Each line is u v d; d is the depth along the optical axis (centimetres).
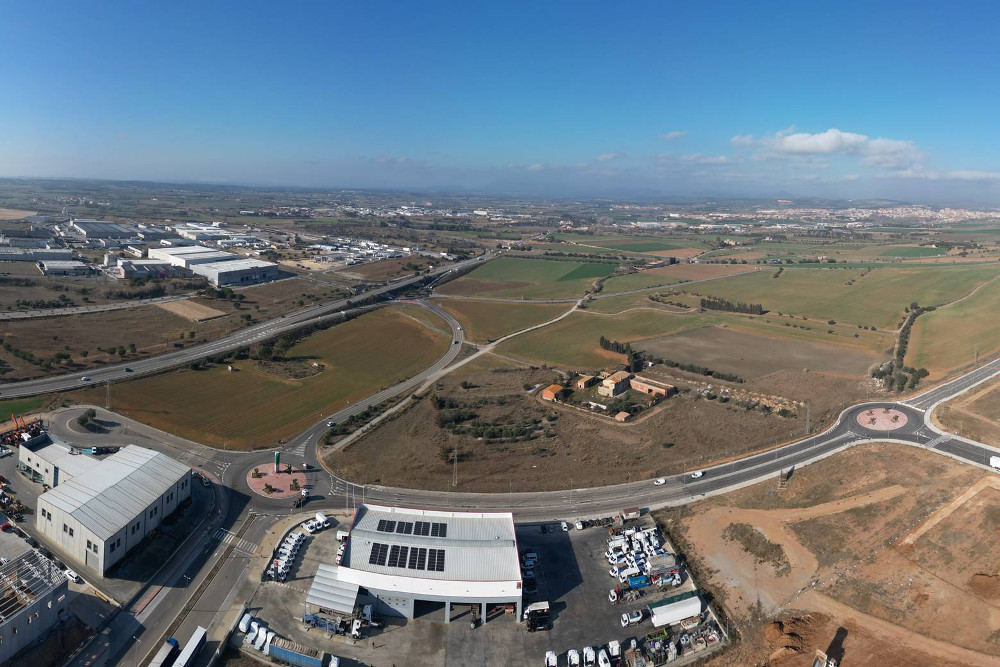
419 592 7950
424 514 9356
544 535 9800
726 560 9175
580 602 8331
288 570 8675
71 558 8731
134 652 7219
